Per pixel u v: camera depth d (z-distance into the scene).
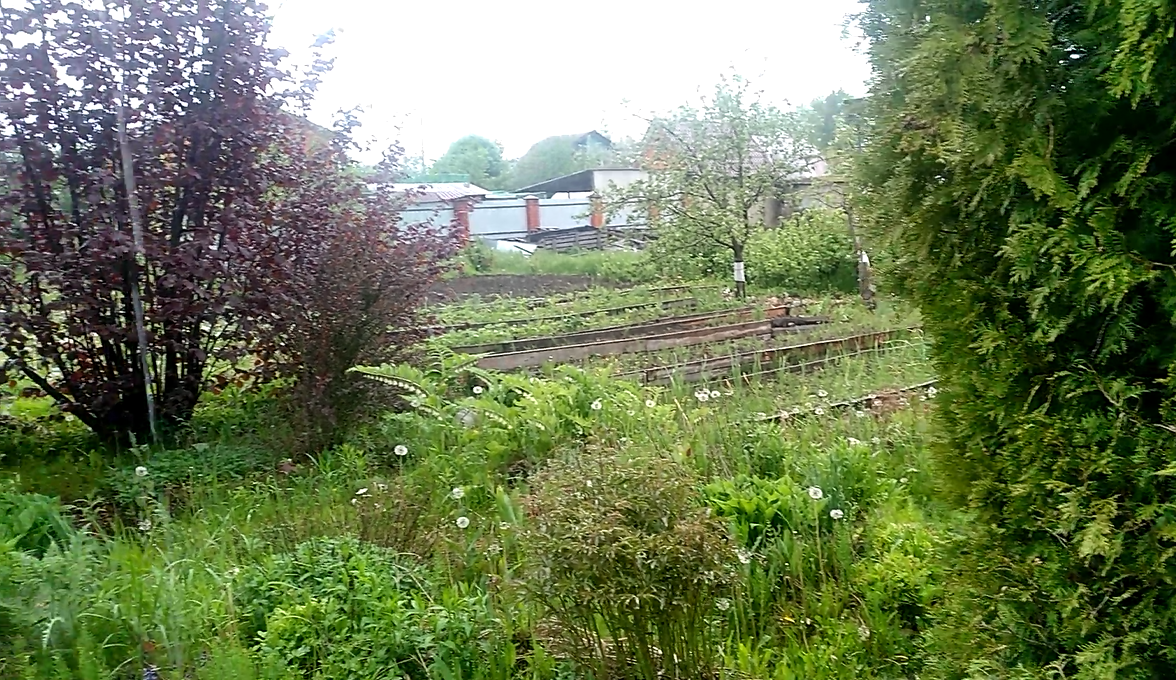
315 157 7.38
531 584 3.01
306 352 6.18
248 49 6.89
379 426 6.28
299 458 5.95
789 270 18.45
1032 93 2.30
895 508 4.53
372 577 3.62
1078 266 2.18
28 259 6.25
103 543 4.49
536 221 32.81
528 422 5.99
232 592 3.67
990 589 2.64
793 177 17.95
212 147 6.81
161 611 3.33
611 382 6.74
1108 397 2.21
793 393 7.34
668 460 3.29
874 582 3.80
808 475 4.78
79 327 6.51
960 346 2.58
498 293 18.38
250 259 6.63
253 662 3.17
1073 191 2.21
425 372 7.16
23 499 4.67
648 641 3.01
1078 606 2.33
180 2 6.71
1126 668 2.21
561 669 3.21
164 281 6.43
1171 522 2.11
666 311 14.16
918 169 2.62
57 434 7.03
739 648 3.29
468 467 5.45
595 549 2.79
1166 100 2.13
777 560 3.98
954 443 2.73
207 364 7.21
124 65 6.55
